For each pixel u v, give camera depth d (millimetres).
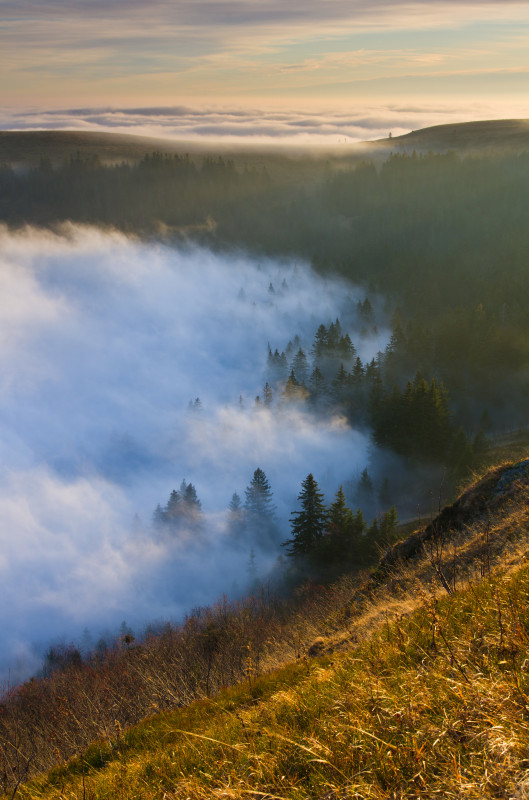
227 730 5836
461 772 2957
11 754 10398
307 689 5887
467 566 10789
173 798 4324
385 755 3381
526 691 3523
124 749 7793
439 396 91375
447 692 3908
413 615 6852
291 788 3586
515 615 4680
